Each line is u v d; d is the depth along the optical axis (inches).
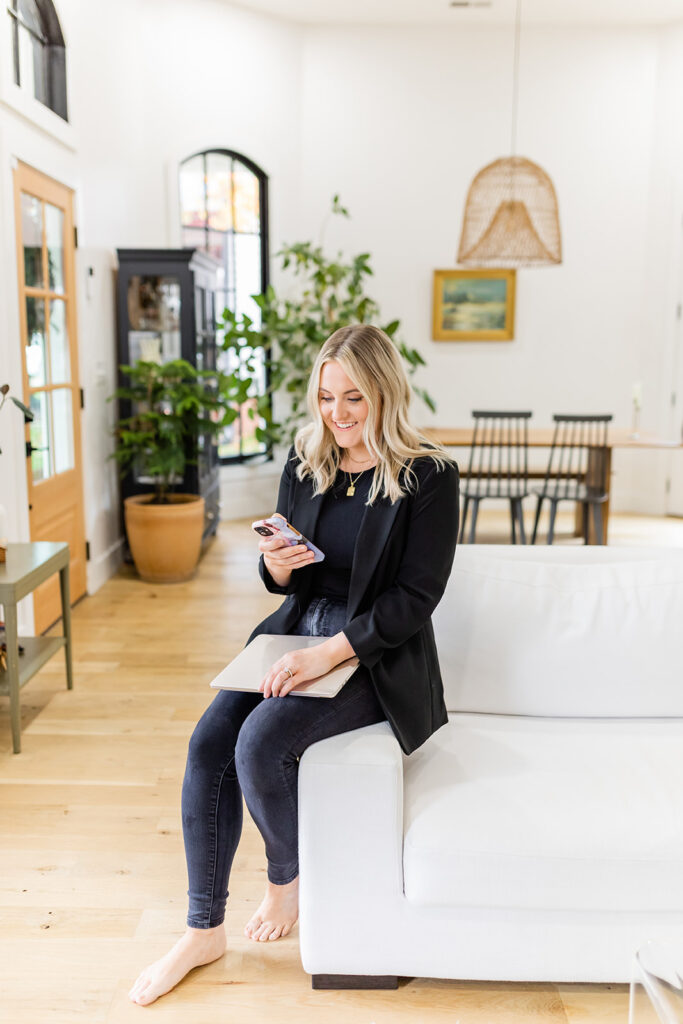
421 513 68.9
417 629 67.4
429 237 281.4
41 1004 67.8
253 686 64.6
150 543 198.4
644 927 64.8
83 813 97.8
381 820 64.8
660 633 83.4
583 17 263.9
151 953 74.3
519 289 283.4
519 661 83.2
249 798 67.2
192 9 240.8
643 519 281.7
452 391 289.6
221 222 264.1
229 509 276.2
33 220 156.2
